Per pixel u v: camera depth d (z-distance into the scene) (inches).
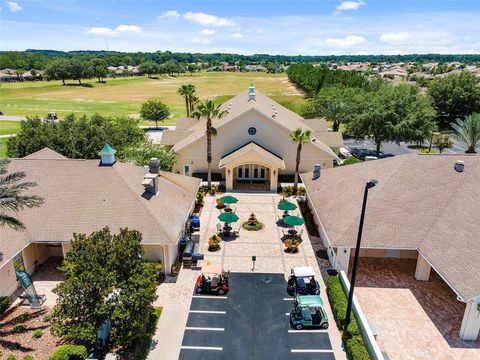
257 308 956.6
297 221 1257.4
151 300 778.2
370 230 1041.5
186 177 1499.8
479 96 3469.5
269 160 1704.0
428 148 2696.9
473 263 869.8
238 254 1210.6
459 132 2311.8
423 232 1031.0
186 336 860.0
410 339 850.1
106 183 1154.0
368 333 794.2
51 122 1914.4
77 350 744.3
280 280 1075.9
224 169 1899.6
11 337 840.9
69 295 745.6
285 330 882.1
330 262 1162.0
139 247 832.9
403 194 1121.4
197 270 1119.6
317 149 1911.9
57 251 1184.8
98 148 1749.5
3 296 957.8
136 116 3988.7
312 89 4439.0
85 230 1058.1
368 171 1279.5
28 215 1089.4
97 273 751.1
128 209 1094.4
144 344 820.6
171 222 1118.4
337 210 1176.8
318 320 888.9
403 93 2308.1
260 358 800.3
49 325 880.3
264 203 1621.6
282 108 2546.8
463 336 847.7
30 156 1491.1
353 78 3811.5
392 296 996.6
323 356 807.1
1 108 4436.5
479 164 1152.8
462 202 1059.3
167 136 2138.3
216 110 1644.9
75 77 7214.6
